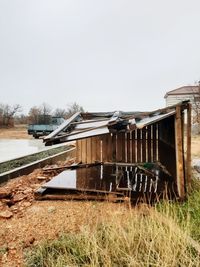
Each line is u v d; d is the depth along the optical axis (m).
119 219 4.30
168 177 6.61
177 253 3.36
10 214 4.71
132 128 4.74
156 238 3.60
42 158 11.34
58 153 12.89
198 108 29.34
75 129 6.21
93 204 5.09
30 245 3.82
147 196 5.16
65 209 4.90
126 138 8.89
